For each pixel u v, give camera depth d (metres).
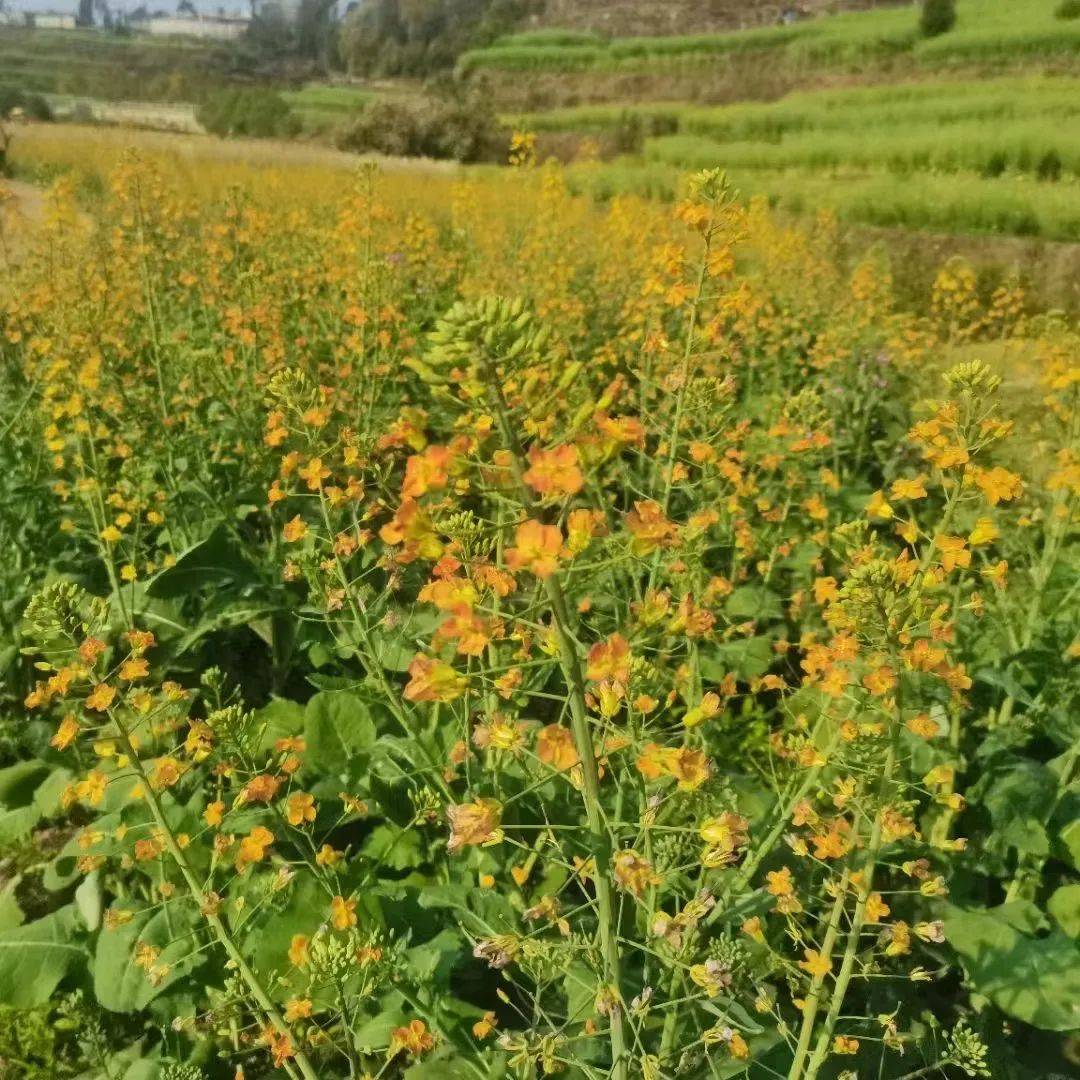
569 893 3.73
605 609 4.42
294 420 4.93
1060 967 3.30
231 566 5.02
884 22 65.12
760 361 8.91
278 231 9.84
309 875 3.33
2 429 5.64
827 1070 3.09
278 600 5.00
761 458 6.33
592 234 13.20
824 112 40.16
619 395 5.80
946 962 3.59
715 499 5.47
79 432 5.06
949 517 2.82
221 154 28.06
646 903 2.79
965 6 57.44
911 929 2.63
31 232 7.43
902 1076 2.90
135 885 3.83
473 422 2.17
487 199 15.28
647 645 2.77
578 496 5.21
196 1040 3.34
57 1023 3.41
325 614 3.70
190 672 4.95
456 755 2.88
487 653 3.83
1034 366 8.78
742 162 33.03
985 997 3.40
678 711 4.05
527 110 70.00
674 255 3.91
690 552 3.78
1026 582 5.17
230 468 6.14
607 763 2.50
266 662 5.46
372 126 39.19
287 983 2.84
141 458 5.87
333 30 168.12
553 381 2.14
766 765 4.31
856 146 30.45
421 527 2.07
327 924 2.97
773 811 3.47
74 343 5.94
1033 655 4.39
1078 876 4.06
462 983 3.39
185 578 4.90
